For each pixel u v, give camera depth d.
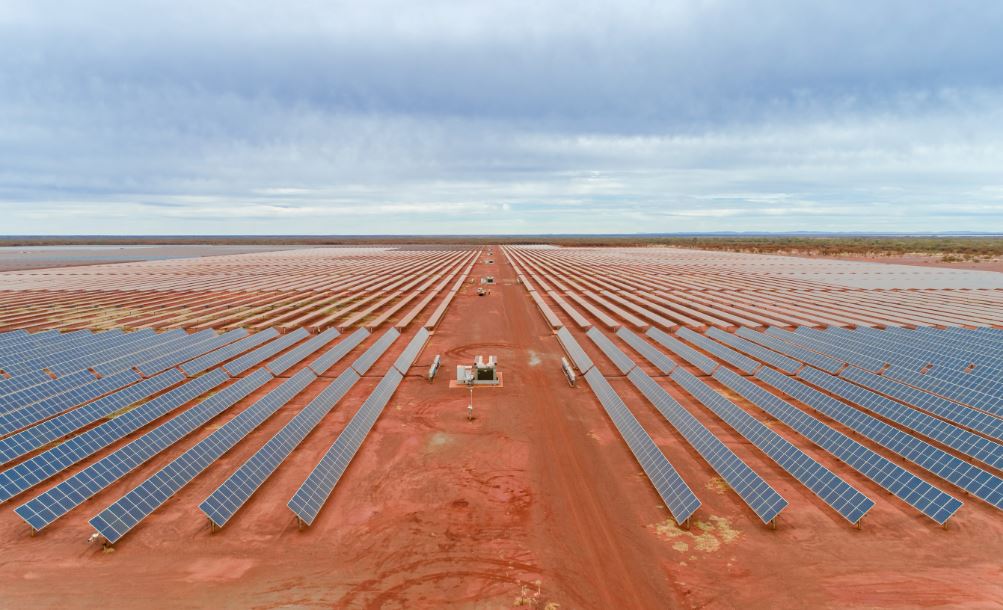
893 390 32.59
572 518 19.70
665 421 28.97
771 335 48.53
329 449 23.05
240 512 19.89
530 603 15.45
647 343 44.97
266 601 15.55
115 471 22.23
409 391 34.03
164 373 35.19
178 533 18.64
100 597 15.72
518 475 22.91
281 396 31.48
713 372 37.12
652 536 18.59
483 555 17.58
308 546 17.98
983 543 18.09
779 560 17.30
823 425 25.89
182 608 15.29
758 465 23.83
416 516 19.78
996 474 23.11
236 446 25.62
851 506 19.36
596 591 15.97
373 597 15.71
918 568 16.91
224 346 44.84
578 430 27.75
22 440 24.53
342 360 42.19
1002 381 30.17
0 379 33.44
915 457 23.45
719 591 15.95
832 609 15.25
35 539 18.30
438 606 15.34
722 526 19.12
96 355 40.44
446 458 24.47
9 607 15.36
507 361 41.56
